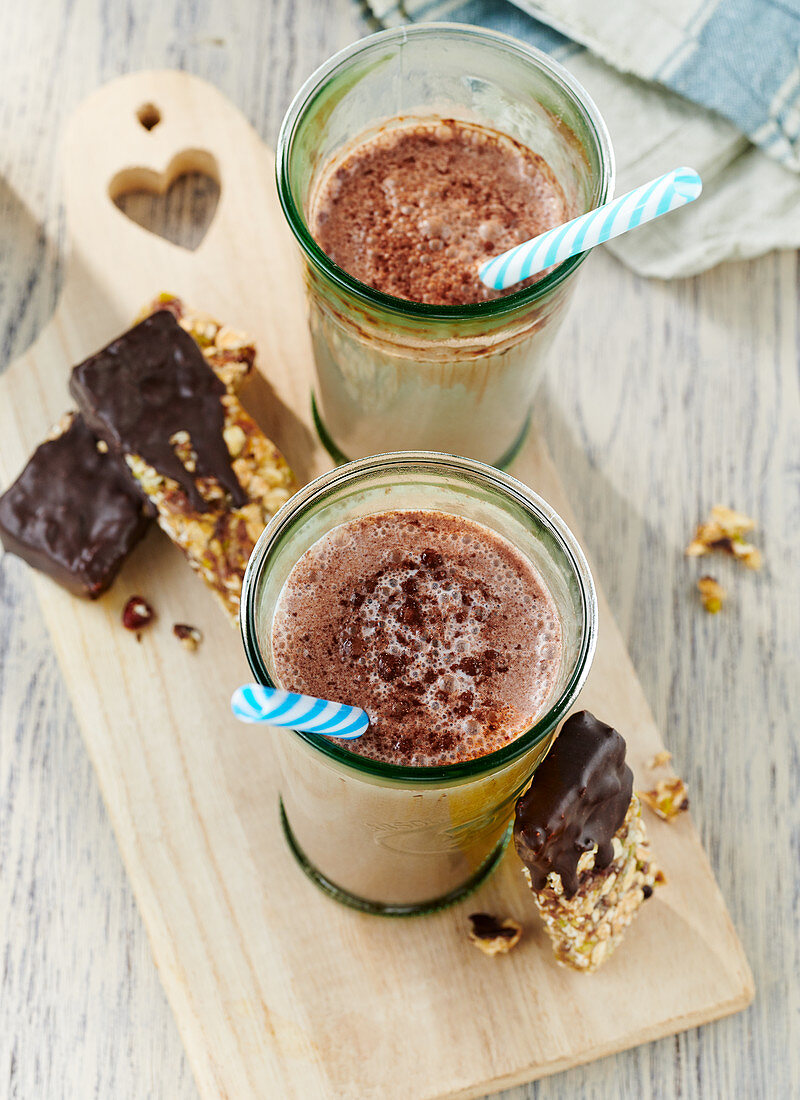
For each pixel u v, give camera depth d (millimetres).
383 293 548
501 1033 571
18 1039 590
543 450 639
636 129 673
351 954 579
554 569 515
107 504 603
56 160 690
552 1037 571
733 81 657
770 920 607
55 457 608
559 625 523
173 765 595
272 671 497
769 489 659
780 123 660
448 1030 571
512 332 559
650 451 661
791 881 613
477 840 543
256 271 650
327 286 554
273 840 589
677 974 576
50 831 609
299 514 502
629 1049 592
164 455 596
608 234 516
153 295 645
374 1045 569
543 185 604
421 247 592
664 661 639
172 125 660
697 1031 594
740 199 672
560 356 670
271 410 638
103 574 598
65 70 701
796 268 685
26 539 595
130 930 601
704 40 659
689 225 673
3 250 678
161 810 591
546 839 520
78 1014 593
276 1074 566
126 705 600
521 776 512
